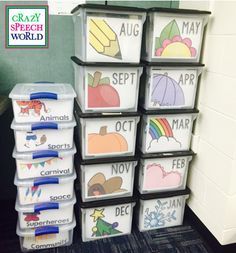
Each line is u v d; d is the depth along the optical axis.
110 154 1.34
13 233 1.46
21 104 1.18
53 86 1.37
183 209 1.54
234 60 1.15
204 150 1.40
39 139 1.23
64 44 1.49
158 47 1.25
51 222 1.33
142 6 1.51
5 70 1.46
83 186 1.34
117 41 1.19
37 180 1.25
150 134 1.36
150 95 1.30
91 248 1.38
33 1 1.39
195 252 1.37
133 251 1.37
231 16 1.15
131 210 1.44
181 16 1.22
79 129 1.33
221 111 1.25
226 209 1.26
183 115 1.37
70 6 1.44
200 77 1.40
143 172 1.41
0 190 1.62
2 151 1.56
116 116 1.26
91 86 1.22
